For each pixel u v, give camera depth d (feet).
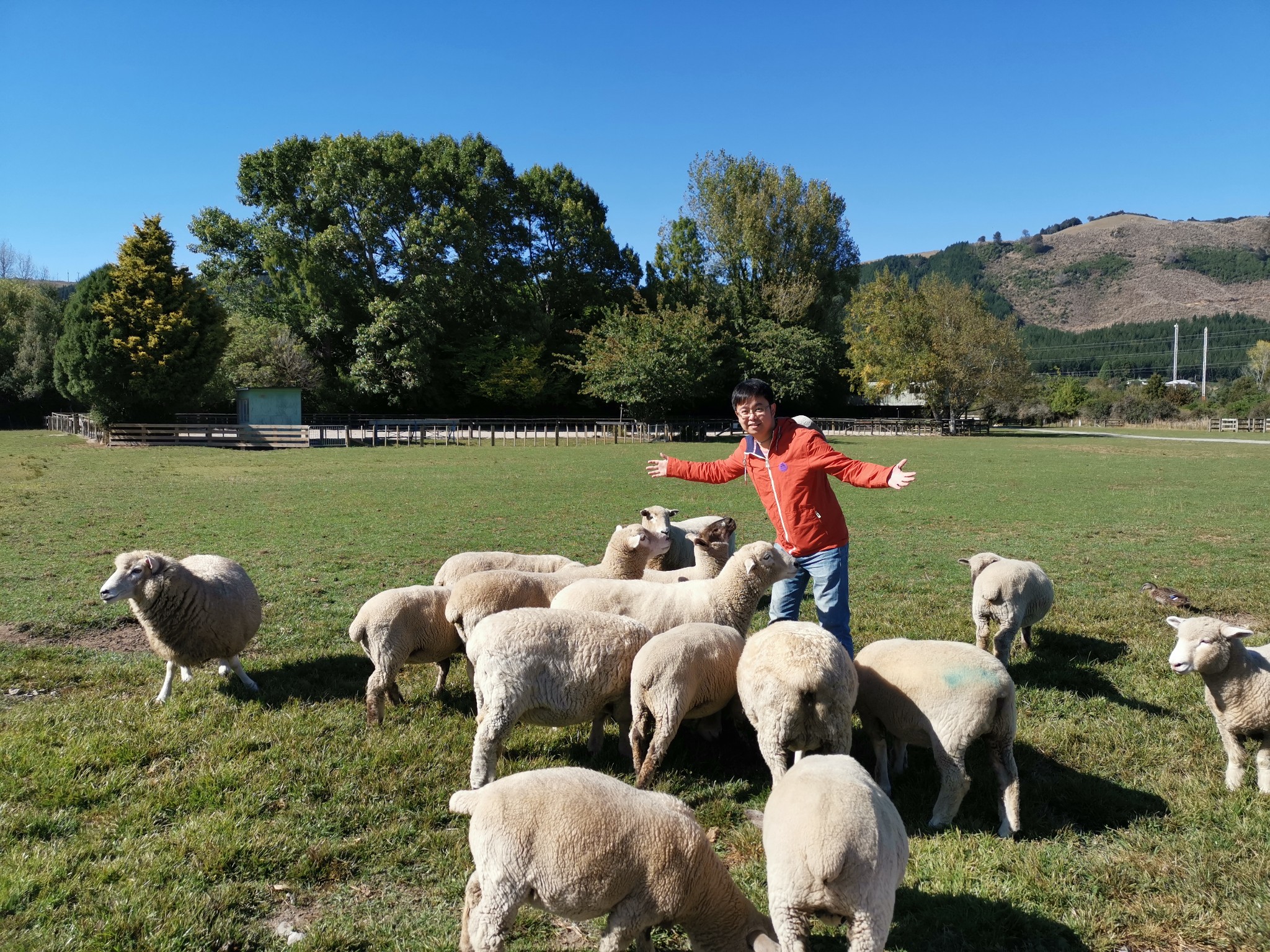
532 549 37.88
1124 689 19.80
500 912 9.43
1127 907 11.03
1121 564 35.37
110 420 119.85
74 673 20.71
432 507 52.31
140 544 38.32
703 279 184.24
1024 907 11.02
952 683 13.25
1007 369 179.63
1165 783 14.60
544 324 170.30
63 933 10.30
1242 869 11.68
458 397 169.37
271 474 74.33
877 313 177.78
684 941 10.83
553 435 143.43
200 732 16.72
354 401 156.97
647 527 22.82
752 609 17.51
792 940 9.23
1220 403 220.84
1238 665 14.24
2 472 71.87
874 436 167.02
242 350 143.95
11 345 161.17
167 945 10.14
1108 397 244.42
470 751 16.12
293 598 28.55
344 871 11.98
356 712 18.11
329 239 144.25
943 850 12.48
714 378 167.53
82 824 13.09
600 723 16.16
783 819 9.60
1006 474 80.12
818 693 13.15
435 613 18.45
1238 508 53.83
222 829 12.82
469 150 165.89
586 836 9.43
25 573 31.96
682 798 14.39
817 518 17.07
